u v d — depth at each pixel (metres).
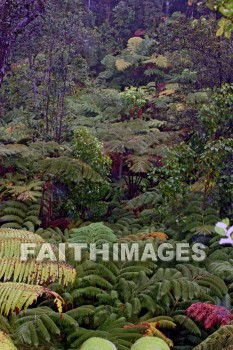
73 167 4.55
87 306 2.74
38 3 4.17
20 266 1.97
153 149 5.97
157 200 4.70
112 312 2.71
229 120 4.41
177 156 4.20
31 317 2.46
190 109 6.16
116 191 6.11
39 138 6.29
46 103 6.63
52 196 5.00
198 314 2.54
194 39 6.37
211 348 2.13
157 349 1.81
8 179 5.04
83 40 7.04
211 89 6.18
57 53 6.46
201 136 4.41
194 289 2.83
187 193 4.32
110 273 3.08
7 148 5.14
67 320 2.50
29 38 6.63
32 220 4.57
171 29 6.94
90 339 1.90
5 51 4.01
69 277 1.99
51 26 6.27
